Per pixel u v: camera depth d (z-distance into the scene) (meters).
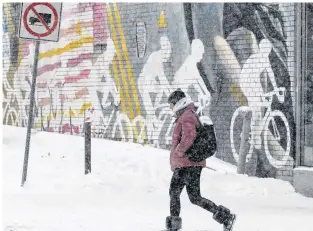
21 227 7.36
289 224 8.01
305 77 11.46
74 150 13.09
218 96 12.72
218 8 12.73
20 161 12.24
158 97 13.63
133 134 14.01
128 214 8.49
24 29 9.99
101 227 7.46
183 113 7.11
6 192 10.05
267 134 11.98
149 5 13.80
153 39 13.73
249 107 12.25
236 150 12.44
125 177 10.80
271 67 12.00
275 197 10.56
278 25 11.92
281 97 11.86
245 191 10.84
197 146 7.04
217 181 11.09
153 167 11.80
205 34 12.94
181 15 13.29
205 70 12.92
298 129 11.50
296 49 11.62
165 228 7.44
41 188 10.40
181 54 13.30
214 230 7.41
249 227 7.72
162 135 13.53
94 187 10.36
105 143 13.77
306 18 11.43
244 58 12.37
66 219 7.99
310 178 10.90
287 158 11.73
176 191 7.23
